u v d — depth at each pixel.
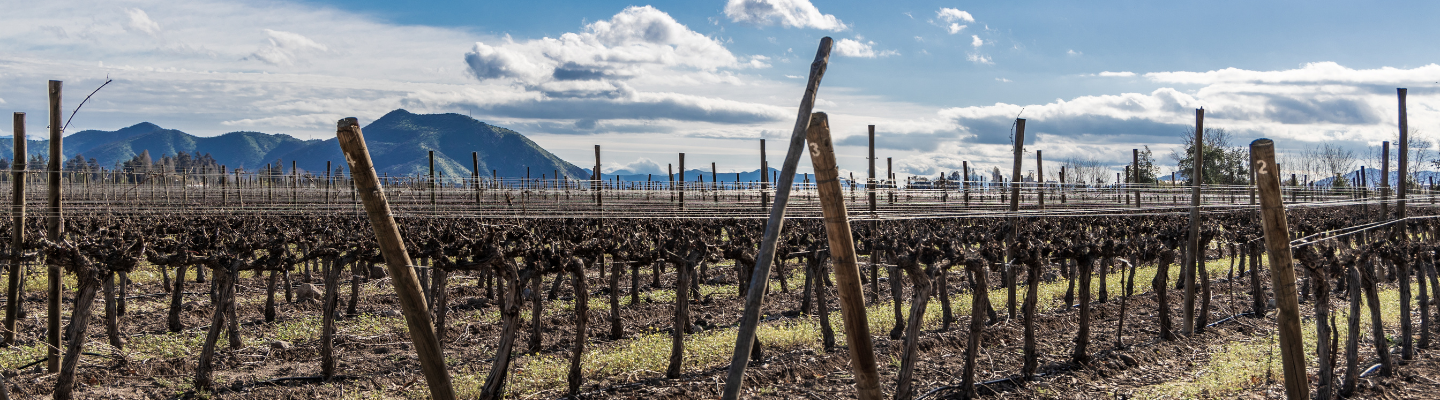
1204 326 16.56
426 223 21.61
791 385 12.25
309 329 16.81
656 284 23.94
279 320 18.28
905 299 20.55
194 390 12.10
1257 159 6.56
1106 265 20.23
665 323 18.27
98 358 13.84
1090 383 12.36
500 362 10.50
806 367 13.12
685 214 24.84
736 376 4.53
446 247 15.35
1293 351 6.61
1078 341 13.44
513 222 22.80
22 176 13.12
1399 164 19.56
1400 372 12.59
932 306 18.94
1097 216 23.19
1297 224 24.52
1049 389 11.94
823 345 14.66
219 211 25.17
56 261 10.88
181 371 13.54
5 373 12.62
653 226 22.45
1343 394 11.47
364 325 17.31
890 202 23.55
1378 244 12.57
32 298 20.62
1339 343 14.67
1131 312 18.81
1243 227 23.06
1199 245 16.58
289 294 20.66
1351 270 11.73
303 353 14.73
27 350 13.92
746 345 4.55
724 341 14.44
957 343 15.03
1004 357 13.91
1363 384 11.74
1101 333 16.14
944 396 11.65
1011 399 11.54
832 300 21.53
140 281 24.20
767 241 4.61
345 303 20.77
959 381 12.37
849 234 5.20
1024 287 22.89
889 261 15.78
